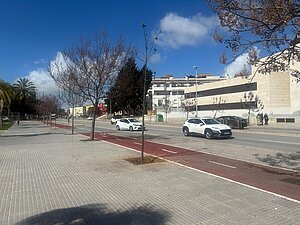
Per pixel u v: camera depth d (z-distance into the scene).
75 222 5.45
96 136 26.05
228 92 64.75
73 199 6.91
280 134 26.62
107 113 91.88
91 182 8.55
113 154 14.21
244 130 32.59
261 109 54.03
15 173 9.98
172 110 79.25
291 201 6.39
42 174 9.77
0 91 44.97
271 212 5.72
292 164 10.94
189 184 8.09
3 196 7.25
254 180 8.38
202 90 74.62
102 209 6.15
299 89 47.41
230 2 6.61
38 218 5.69
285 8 5.89
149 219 5.52
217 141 20.36
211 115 70.00
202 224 5.20
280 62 7.07
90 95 21.28
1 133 32.12
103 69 20.05
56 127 45.53
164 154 13.91
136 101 77.44
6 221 5.57
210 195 6.97
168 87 119.62
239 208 6.00
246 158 12.47
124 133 30.02
